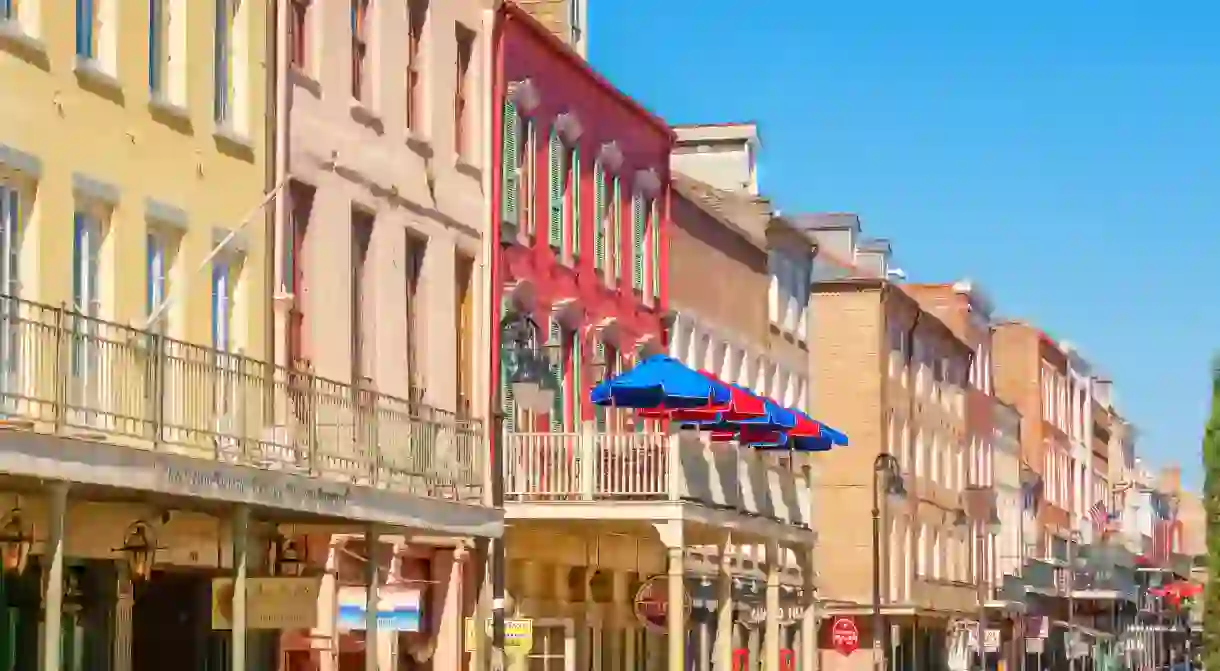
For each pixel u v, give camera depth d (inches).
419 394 1588.3
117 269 1157.1
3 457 865.5
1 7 1053.8
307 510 1149.7
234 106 1316.4
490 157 1728.6
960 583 3673.7
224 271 1293.1
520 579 1813.5
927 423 3545.8
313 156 1411.2
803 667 2121.1
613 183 2064.5
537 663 1863.9
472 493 1441.9
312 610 1123.3
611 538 2022.6
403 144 1567.4
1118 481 6220.5
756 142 2849.4
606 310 2023.9
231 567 1254.9
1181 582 6934.1
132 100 1178.6
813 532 2138.3
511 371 1739.7
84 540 1140.5
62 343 947.3
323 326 1424.7
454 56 1678.2
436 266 1625.2
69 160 1107.3
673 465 1718.8
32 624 1110.4
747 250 2549.2
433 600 1622.8
